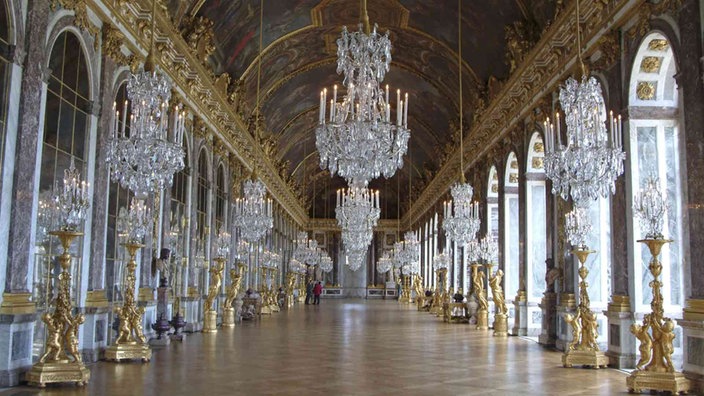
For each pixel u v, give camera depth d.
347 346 15.41
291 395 8.62
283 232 43.62
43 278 10.39
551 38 15.30
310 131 41.97
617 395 8.95
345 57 9.53
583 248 12.29
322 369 11.26
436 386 9.57
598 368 11.68
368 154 9.41
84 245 11.85
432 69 28.53
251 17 22.16
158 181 9.83
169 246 16.98
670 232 11.63
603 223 14.73
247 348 14.58
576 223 12.36
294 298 46.00
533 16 17.97
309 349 14.57
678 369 11.04
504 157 21.81
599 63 13.22
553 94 16.38
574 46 14.55
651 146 11.80
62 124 11.04
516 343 16.50
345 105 9.60
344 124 9.48
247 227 19.05
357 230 21.39
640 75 11.80
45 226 10.48
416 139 41.72
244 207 19.19
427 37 25.44
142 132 9.66
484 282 24.61
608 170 9.45
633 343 11.67
